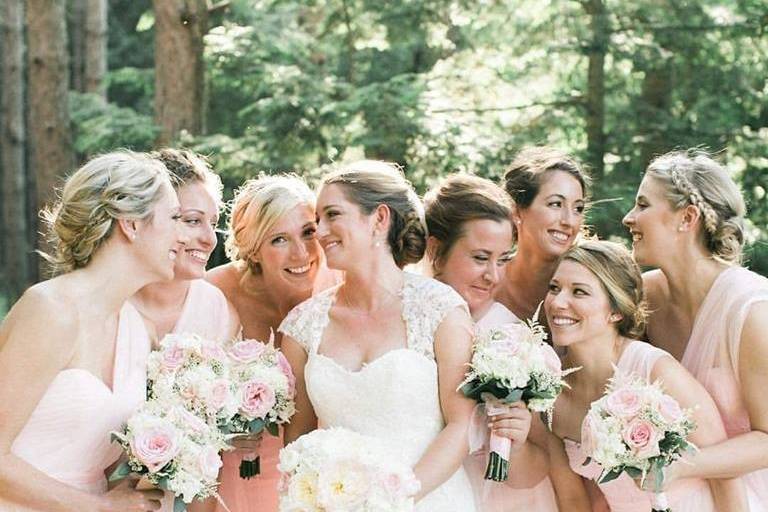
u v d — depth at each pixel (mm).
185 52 12234
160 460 3654
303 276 4672
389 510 3578
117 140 12664
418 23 12656
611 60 11906
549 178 4680
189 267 4371
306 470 3631
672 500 4133
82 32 20156
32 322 3732
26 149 22703
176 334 4227
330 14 13039
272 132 11539
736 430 4188
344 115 11141
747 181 11578
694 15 11500
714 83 11859
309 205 4645
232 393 3988
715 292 4176
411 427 3947
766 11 11492
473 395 3953
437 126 10883
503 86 12047
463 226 4301
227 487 4730
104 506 3764
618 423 3824
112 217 3814
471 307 4414
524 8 11734
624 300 4129
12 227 17594
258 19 13375
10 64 17469
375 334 4020
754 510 4281
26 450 3781
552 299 4180
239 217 4738
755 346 4016
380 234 4012
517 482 4270
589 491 4473
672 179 4215
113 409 3879
